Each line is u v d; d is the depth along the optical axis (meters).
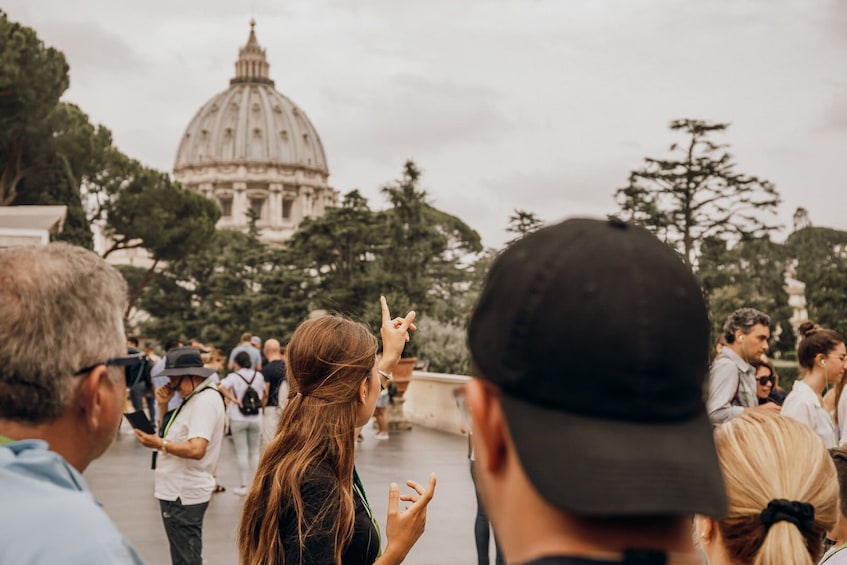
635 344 0.94
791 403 5.47
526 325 0.98
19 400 1.53
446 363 30.25
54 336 1.54
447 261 59.81
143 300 83.44
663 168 55.97
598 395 0.95
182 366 6.13
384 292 54.53
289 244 62.44
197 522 5.94
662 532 0.98
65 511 1.39
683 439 0.98
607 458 0.94
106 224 67.69
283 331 57.00
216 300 72.44
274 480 2.69
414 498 2.86
